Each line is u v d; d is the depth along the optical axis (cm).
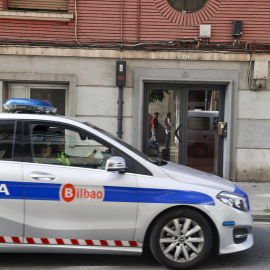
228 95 982
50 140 454
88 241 442
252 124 982
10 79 952
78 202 438
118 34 967
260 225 667
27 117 459
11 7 976
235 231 460
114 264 473
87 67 964
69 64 962
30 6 980
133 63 969
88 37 963
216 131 1016
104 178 442
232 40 973
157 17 971
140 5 969
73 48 955
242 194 477
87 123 492
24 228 435
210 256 507
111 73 967
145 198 442
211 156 1021
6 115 460
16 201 433
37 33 955
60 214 437
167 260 448
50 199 436
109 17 964
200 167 1021
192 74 972
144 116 1005
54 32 958
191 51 964
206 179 473
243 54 964
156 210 441
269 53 962
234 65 973
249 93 977
